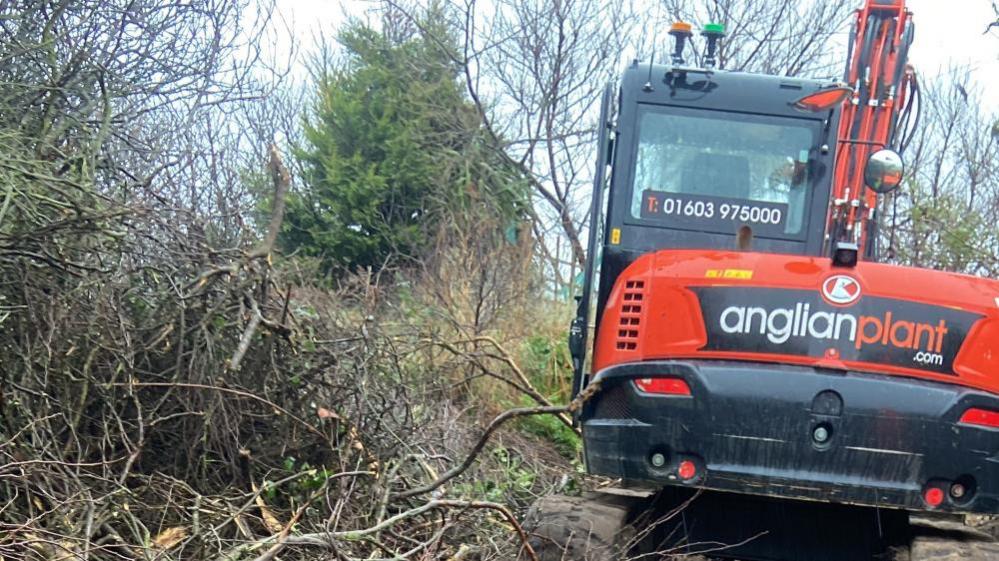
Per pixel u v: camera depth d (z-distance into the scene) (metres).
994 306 5.22
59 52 6.91
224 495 5.28
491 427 5.21
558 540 5.32
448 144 19.45
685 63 6.71
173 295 5.67
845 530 5.77
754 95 6.38
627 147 6.36
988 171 16.16
